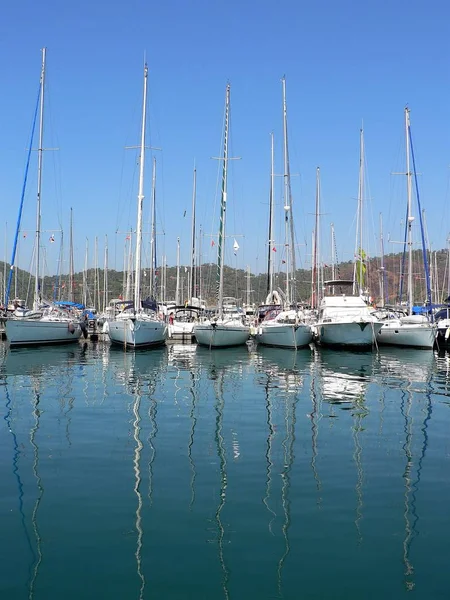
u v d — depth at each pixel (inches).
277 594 245.8
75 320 1526.8
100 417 592.7
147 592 247.0
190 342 1596.9
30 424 558.9
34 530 308.3
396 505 343.6
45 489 370.6
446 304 1465.3
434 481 387.2
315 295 1991.9
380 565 270.8
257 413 614.5
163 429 539.5
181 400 694.5
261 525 314.5
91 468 415.8
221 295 1401.3
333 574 262.5
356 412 618.8
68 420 577.6
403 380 857.5
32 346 1401.3
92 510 335.6
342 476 397.7
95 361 1119.6
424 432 527.2
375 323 1307.8
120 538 298.8
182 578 258.8
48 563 272.5
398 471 409.4
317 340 1481.3
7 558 277.4
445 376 900.6
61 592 247.0
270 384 823.7
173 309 1859.0
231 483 382.6
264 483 382.6
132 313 1414.9
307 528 310.7
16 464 425.1
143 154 1314.0
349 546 289.7
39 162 1428.4
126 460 436.1
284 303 1562.5
